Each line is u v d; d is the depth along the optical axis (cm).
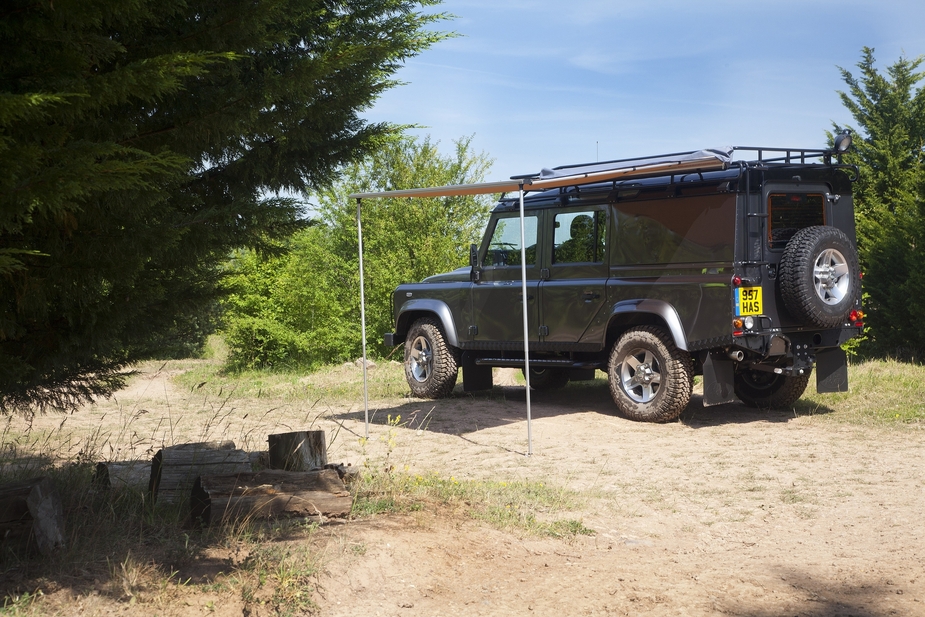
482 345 1076
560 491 596
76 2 302
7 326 374
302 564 403
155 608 352
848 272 855
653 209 893
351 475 559
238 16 392
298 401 1188
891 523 519
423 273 1939
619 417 932
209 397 1298
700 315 841
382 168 2052
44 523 401
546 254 1004
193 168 487
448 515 510
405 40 539
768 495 593
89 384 500
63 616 338
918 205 1544
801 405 977
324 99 499
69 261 372
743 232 824
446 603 384
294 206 447
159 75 315
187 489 511
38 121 312
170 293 461
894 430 816
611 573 429
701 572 433
